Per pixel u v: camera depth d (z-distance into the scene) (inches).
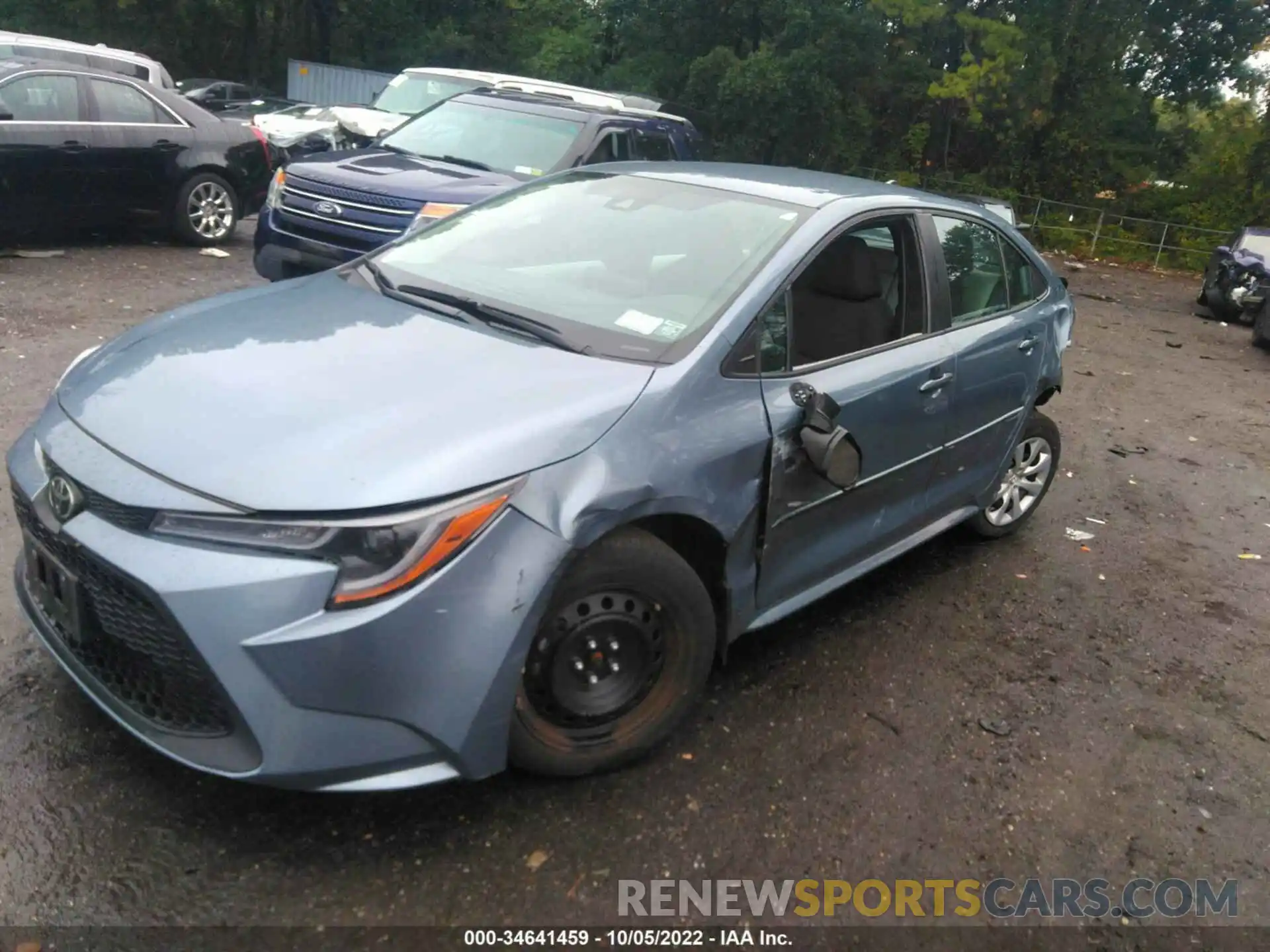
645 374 121.3
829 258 146.6
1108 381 400.8
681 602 120.7
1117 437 314.0
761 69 991.0
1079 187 1141.1
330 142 666.2
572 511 106.0
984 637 172.4
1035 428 205.2
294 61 1290.6
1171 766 143.0
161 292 344.5
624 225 152.6
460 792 119.1
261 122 728.3
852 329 148.6
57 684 129.0
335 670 96.9
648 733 124.2
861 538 155.8
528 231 157.5
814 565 146.2
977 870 118.4
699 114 1031.6
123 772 115.8
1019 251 195.5
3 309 297.7
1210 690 165.0
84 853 104.7
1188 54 1132.5
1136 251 1023.6
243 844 108.1
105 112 389.4
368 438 104.1
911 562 199.6
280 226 308.8
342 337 127.3
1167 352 497.4
